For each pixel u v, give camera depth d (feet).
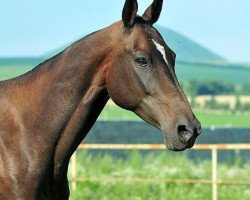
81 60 23.58
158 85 22.65
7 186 23.12
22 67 397.39
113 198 56.54
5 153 23.35
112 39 23.39
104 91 23.75
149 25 23.49
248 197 56.13
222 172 65.77
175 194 56.13
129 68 22.97
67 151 23.75
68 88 23.54
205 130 92.73
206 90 361.71
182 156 75.72
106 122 89.71
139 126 90.58
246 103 315.99
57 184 23.91
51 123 23.50
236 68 463.01
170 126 22.41
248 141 93.50
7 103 23.95
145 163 72.84
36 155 23.31
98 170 68.74
